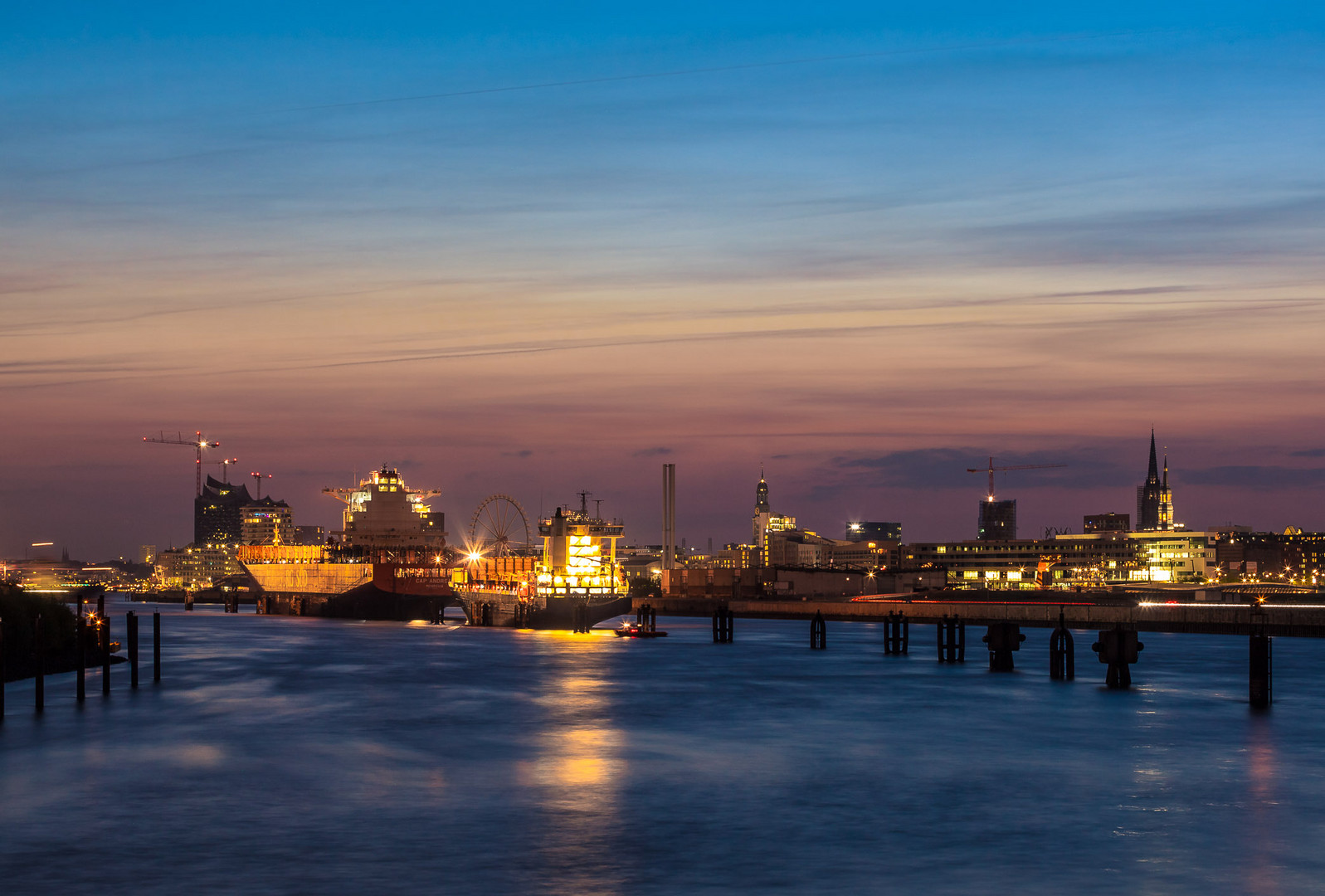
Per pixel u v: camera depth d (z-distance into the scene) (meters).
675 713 93.00
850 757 71.94
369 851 50.00
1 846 50.72
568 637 194.62
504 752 74.38
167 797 60.34
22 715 88.12
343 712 93.62
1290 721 85.69
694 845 51.09
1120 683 105.62
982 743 77.12
